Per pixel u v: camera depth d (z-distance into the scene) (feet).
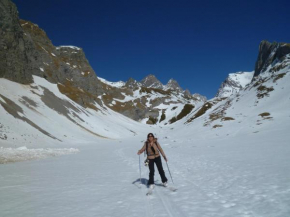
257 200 21.17
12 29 234.38
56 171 44.06
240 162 47.60
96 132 262.26
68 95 337.93
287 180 28.07
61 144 151.43
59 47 531.09
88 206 21.24
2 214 19.52
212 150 83.76
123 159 65.98
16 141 119.85
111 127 335.26
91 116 324.60
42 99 234.58
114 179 34.94
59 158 71.56
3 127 126.21
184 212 18.97
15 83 223.51
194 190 26.32
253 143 102.53
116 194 25.62
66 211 19.95
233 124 227.81
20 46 247.29
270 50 478.18
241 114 256.32
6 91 191.31
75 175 39.14
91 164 55.36
